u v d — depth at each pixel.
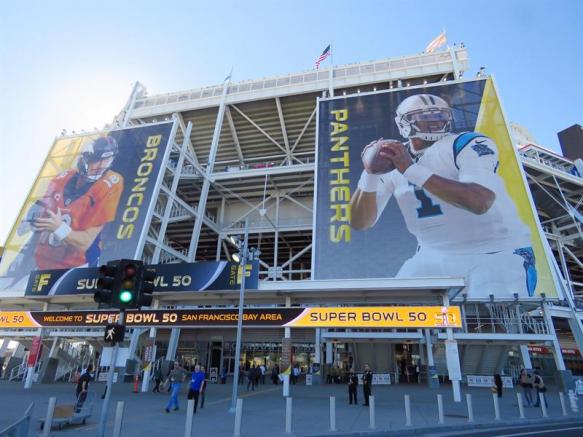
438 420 15.12
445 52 55.94
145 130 52.03
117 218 44.88
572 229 54.19
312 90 56.06
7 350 49.66
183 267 26.06
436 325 21.78
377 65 57.06
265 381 37.16
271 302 27.80
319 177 44.34
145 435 11.45
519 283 35.16
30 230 47.00
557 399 25.53
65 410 12.46
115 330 10.57
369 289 23.94
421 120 44.88
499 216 37.94
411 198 40.66
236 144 61.78
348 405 19.38
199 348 44.47
